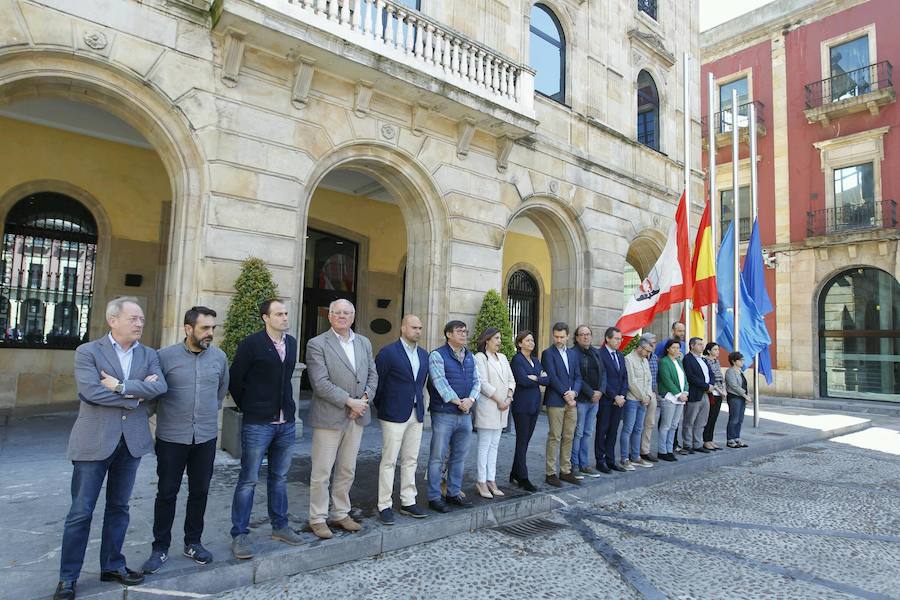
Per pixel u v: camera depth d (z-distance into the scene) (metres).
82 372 3.02
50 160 9.42
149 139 7.11
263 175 7.41
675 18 15.48
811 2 19.33
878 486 6.79
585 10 12.59
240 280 6.89
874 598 3.60
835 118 18.56
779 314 19.34
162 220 10.58
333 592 3.48
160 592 3.23
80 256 9.88
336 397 4.00
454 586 3.62
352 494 5.25
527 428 5.69
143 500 4.79
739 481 6.89
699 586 3.72
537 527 4.90
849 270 18.27
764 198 20.22
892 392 17.20
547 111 11.44
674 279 9.91
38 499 4.71
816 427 11.38
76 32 6.14
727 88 21.64
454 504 4.99
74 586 3.03
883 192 17.39
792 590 3.69
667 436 7.40
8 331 9.14
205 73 7.03
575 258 11.97
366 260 13.55
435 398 4.93
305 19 7.14
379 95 8.66
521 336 5.83
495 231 10.22
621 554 4.27
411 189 9.37
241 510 3.69
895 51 17.47
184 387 3.45
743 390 8.79
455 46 9.12
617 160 12.98
